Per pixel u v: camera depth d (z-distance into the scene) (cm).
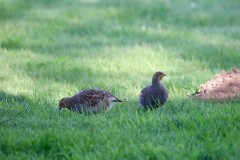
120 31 2264
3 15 2462
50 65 1759
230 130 1096
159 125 1163
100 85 1561
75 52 1934
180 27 2380
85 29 2309
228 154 991
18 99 1443
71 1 2908
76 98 1307
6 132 1132
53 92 1497
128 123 1173
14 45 2006
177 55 1894
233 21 2503
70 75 1683
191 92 1473
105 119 1220
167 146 1029
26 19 2403
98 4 2822
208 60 1839
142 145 1027
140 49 1955
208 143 1039
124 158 995
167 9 2688
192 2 2903
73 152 1021
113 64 1781
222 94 1409
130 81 1606
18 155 1046
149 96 1301
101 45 2058
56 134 1095
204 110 1265
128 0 2938
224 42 2080
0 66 1716
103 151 1021
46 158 1022
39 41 2062
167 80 1588
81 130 1138
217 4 2878
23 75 1652
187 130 1130
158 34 2209
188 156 986
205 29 2347
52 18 2438
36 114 1301
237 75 1498
